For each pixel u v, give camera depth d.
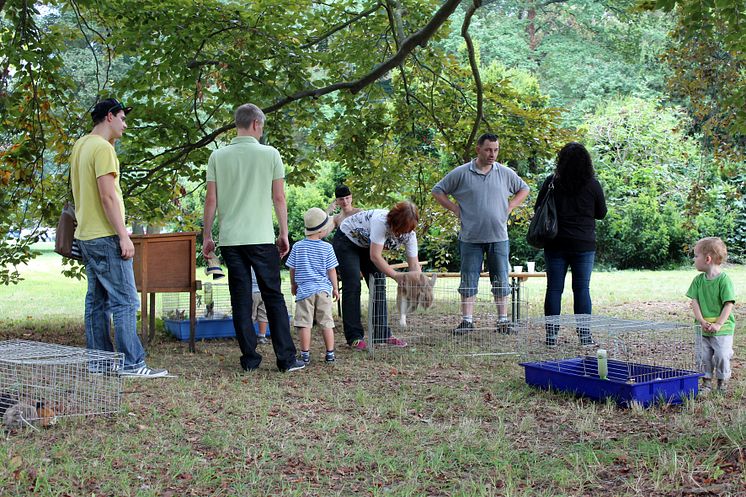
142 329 7.38
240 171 6.13
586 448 3.91
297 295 6.66
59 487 3.25
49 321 10.04
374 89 11.98
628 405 4.81
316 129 12.09
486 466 3.68
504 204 8.13
